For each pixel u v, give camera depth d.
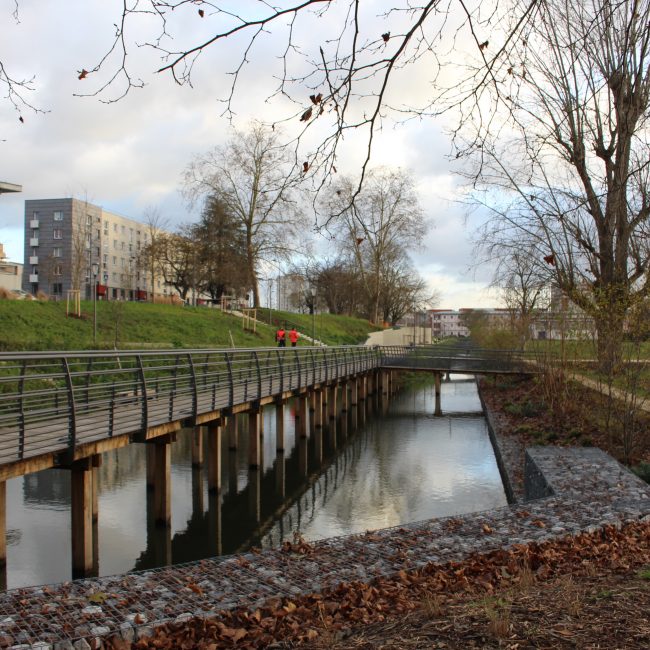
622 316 14.86
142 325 33.12
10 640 4.43
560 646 3.77
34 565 10.11
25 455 8.53
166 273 69.50
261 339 40.34
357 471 18.39
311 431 24.44
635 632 3.90
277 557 6.32
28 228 72.50
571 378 18.67
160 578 5.73
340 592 5.37
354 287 69.62
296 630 4.58
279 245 45.31
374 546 6.64
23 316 26.98
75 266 49.78
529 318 29.22
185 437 22.64
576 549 6.28
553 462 11.94
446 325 174.50
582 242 16.36
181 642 4.50
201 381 13.82
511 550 6.31
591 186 15.48
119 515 13.30
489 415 25.03
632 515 7.79
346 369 28.34
